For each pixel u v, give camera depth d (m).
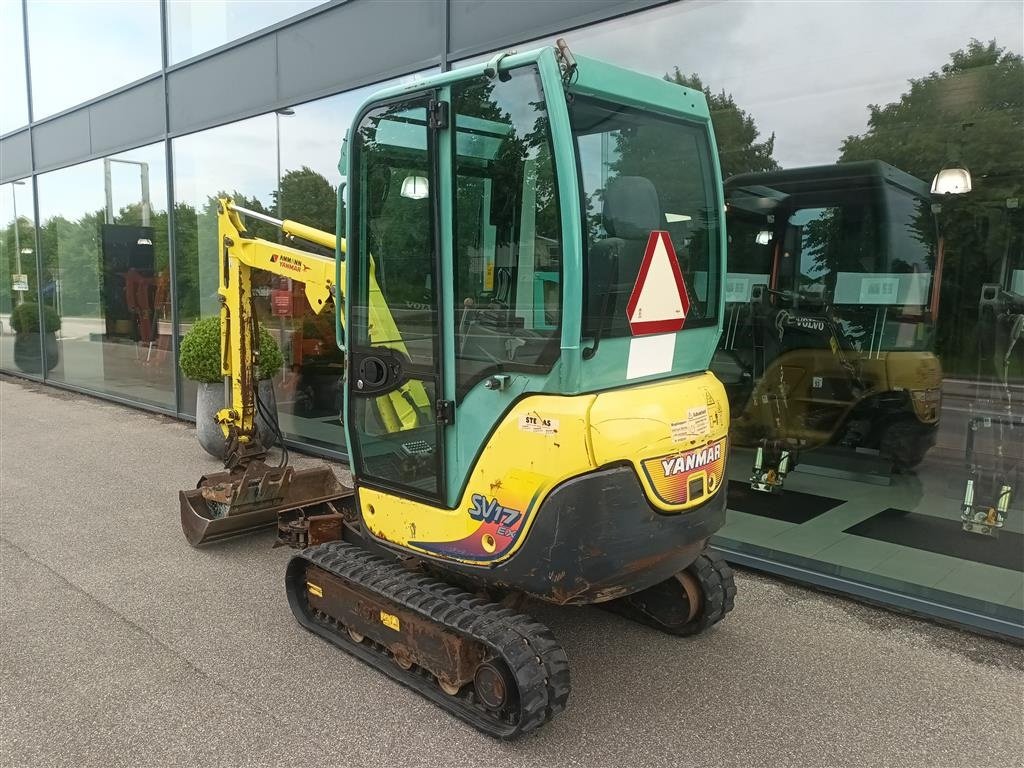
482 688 2.69
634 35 4.42
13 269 12.01
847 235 4.93
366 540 3.30
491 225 2.53
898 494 4.85
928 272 4.57
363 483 3.20
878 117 4.13
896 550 4.27
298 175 6.66
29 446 7.21
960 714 2.83
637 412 2.48
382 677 3.06
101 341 9.96
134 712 2.80
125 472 6.25
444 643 2.72
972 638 3.44
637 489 2.48
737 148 4.44
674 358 2.82
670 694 2.95
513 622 2.69
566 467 2.38
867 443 5.00
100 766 2.48
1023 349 4.15
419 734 2.67
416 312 2.82
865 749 2.61
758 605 3.80
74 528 4.86
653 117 2.71
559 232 2.33
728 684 3.03
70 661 3.17
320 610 3.38
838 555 4.22
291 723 2.74
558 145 2.29
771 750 2.60
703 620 3.32
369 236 2.98
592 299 2.40
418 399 2.87
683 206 2.87
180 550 4.48
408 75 5.56
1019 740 2.66
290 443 7.18
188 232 8.08
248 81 6.99
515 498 2.53
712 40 4.29
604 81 2.46
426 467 2.90
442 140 2.61
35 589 3.91
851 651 3.32
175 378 8.45
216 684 3.00
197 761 2.52
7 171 11.59
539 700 2.51
